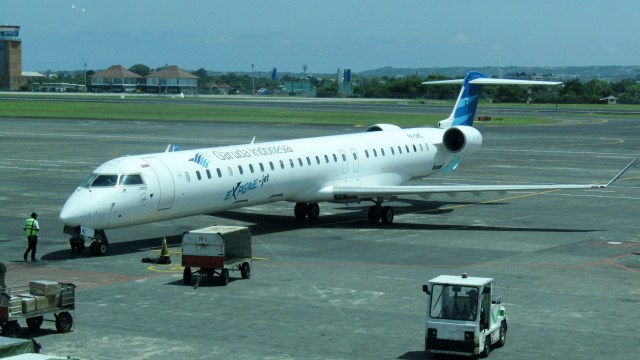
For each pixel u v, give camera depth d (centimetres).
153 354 2272
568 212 4922
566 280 3161
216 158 3916
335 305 2788
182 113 14738
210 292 2961
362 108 17650
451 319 2222
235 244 3133
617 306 2794
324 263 3453
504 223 4516
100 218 3475
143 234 4112
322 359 2241
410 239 4019
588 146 9338
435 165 5166
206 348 2327
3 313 2367
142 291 2969
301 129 10912
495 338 2323
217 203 3878
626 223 4531
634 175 6819
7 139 9338
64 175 6391
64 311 2456
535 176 6650
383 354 2284
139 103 18650
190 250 3061
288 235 4103
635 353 2300
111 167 3603
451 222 4544
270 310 2725
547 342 2395
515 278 3189
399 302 2828
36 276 3197
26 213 4722
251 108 16950
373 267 3378
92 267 3366
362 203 5216
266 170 4078
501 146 9281
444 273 3269
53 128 10981
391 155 4812
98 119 12850
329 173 4416
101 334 2455
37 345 1959
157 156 3756
